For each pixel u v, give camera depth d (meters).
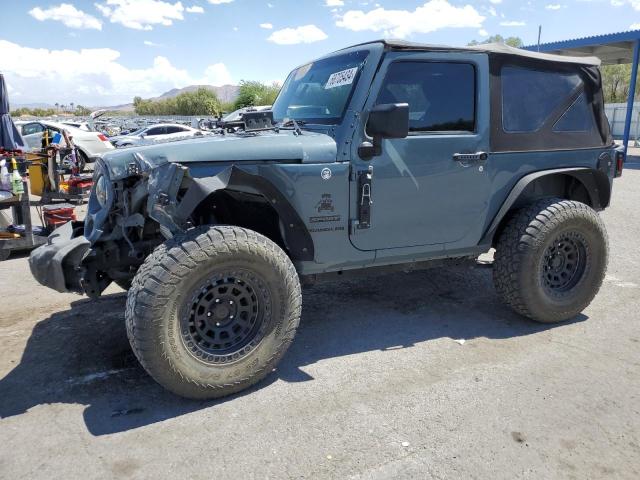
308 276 3.61
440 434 2.73
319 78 3.94
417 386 3.22
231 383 3.04
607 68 46.66
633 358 3.56
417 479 2.40
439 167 3.65
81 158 13.72
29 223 6.41
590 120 4.34
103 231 3.45
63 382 3.29
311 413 2.94
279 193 3.19
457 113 3.72
